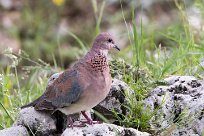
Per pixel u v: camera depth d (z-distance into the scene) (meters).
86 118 10.48
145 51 14.85
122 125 10.77
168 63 12.38
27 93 12.97
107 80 10.23
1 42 22.44
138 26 20.94
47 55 20.48
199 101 10.55
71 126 10.24
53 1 24.39
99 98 10.23
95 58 10.25
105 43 10.44
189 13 16.66
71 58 20.47
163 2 21.91
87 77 10.16
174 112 10.77
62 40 22.50
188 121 10.41
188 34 14.49
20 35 23.39
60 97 10.34
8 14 24.45
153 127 10.68
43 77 14.31
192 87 11.07
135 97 11.09
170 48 14.42
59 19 24.14
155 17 21.38
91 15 23.88
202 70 11.95
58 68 15.12
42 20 24.09
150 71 12.43
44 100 10.56
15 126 10.62
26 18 24.00
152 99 10.96
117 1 23.48
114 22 22.30
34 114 10.69
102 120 10.98
